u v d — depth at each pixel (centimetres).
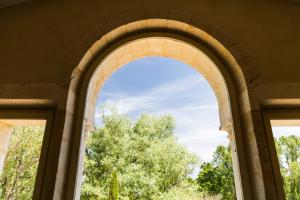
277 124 162
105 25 173
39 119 155
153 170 797
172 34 180
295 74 158
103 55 173
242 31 172
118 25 173
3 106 159
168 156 852
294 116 154
